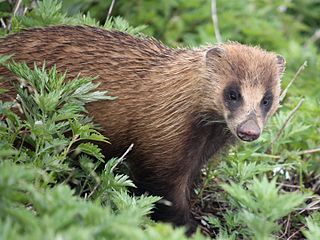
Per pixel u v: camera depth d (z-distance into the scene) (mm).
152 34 17828
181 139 11117
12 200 7070
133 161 11422
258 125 10523
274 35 18609
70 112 9305
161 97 11047
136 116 11102
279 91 11375
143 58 11305
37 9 12547
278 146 12664
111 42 11359
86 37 11336
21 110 9641
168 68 11188
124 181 9461
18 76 10086
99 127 10953
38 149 9297
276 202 7355
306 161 12992
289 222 11172
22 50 11133
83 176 9914
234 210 11164
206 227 11344
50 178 8672
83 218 6836
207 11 18688
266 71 10992
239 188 7469
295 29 20000
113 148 11359
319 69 16781
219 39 16078
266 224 7371
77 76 10273
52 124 9211
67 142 9398
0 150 8383
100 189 9438
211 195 11703
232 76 10891
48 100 9227
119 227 6438
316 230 7680
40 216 7152
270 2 19938
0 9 13492
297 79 16047
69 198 7078
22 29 11773
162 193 11305
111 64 11133
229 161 12086
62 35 11305
